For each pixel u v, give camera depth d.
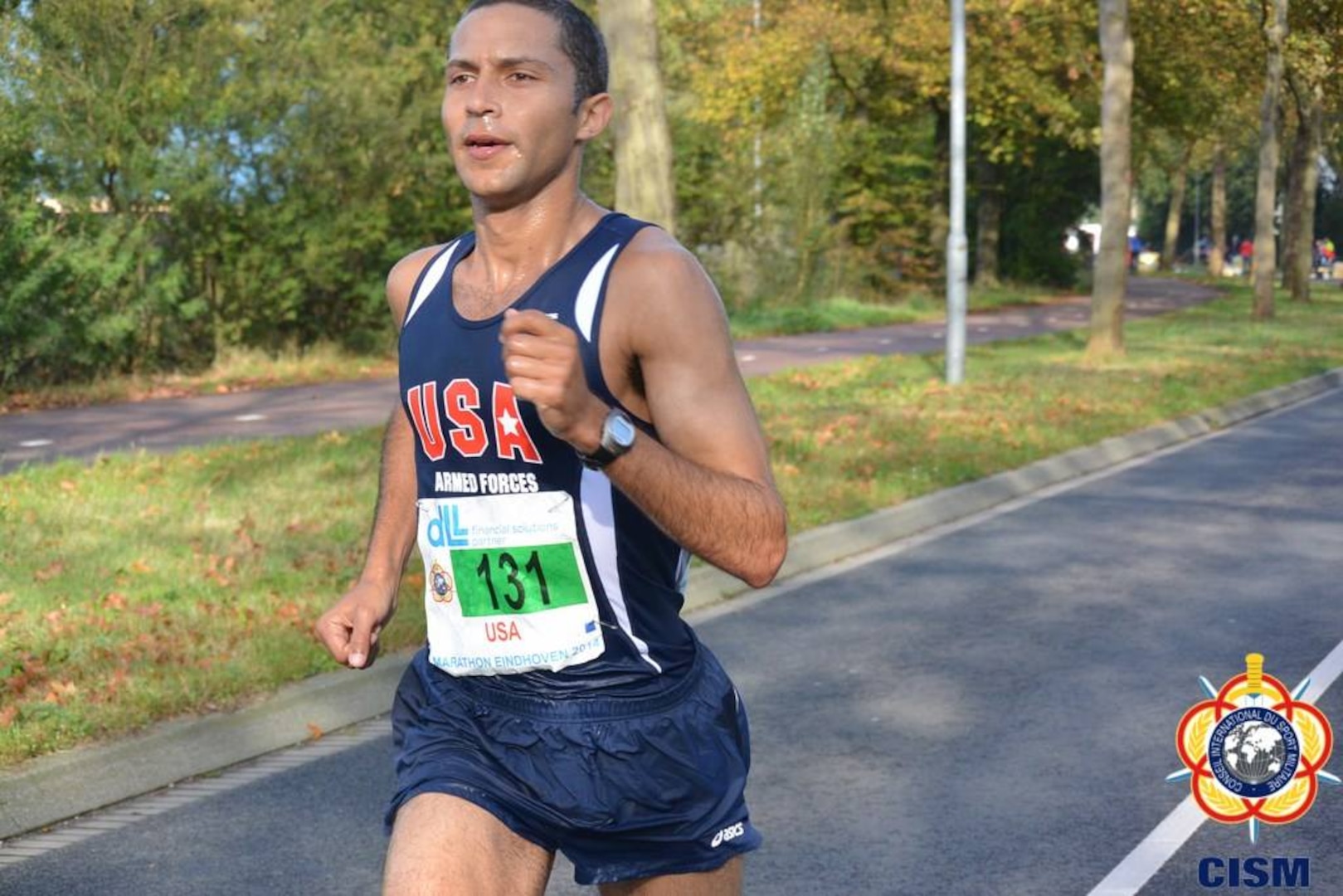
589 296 2.93
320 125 27.53
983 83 46.88
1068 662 8.49
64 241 24.22
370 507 12.75
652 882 3.13
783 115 46.16
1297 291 54.03
